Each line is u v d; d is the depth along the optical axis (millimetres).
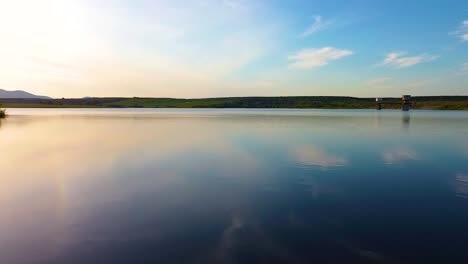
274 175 18953
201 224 11477
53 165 22062
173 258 9102
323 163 22625
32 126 58438
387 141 35188
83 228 11266
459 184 16781
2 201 14328
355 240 10102
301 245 9797
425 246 9672
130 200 14289
